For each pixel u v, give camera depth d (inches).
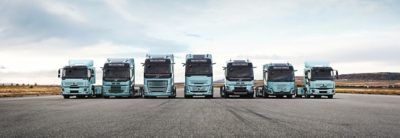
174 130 373.1
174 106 798.5
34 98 1350.9
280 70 1403.8
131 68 1365.7
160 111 642.8
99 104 882.1
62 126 407.5
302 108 735.1
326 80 1413.6
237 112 621.6
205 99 1223.5
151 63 1323.8
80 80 1357.0
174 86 1362.0
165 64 1321.4
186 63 1317.7
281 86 1390.3
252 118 509.0
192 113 597.3
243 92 1338.6
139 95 1439.5
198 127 399.5
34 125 417.4
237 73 1343.5
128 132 356.8
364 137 325.7
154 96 1347.2
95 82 1443.2
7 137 323.3
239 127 400.5
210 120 479.5
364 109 703.7
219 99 1227.2
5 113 593.9
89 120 477.4
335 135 337.7
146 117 522.3
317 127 400.5
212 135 337.4
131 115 556.1
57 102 992.2
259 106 804.6
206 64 1316.4
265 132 358.3
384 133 351.3
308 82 1430.9
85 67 1374.3
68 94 1354.6
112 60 1387.8
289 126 410.3
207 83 1305.4
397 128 391.5
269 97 1508.4
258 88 1563.7
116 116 538.0
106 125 417.7
